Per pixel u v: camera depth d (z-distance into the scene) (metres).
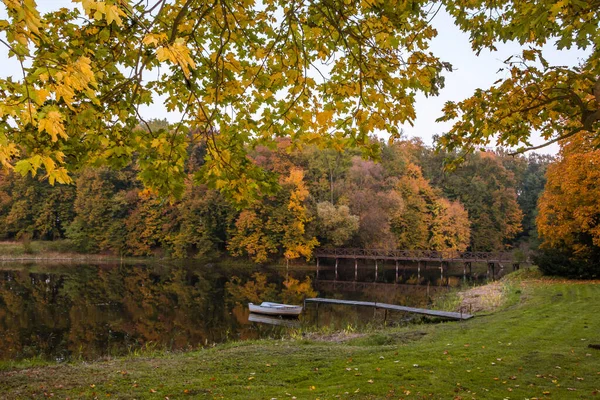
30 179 51.12
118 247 48.03
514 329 9.88
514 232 50.62
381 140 47.38
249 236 41.28
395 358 7.44
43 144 3.43
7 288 24.19
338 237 38.62
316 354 8.05
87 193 49.84
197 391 5.89
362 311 18.08
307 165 44.66
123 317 16.70
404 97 4.30
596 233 19.64
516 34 3.72
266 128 4.61
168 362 7.81
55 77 2.42
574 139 19.53
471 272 39.19
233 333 14.04
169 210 47.62
